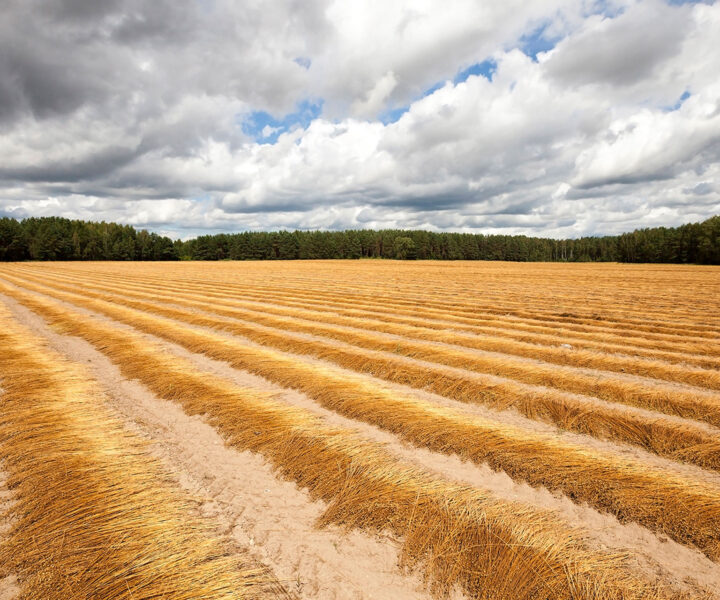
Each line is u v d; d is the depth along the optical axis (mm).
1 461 4730
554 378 8117
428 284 34750
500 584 3000
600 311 18484
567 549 3363
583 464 4672
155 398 7152
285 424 5734
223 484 4434
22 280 35500
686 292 27531
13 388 7133
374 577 3131
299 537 3584
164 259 121250
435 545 3396
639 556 3383
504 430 5617
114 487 4180
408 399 6801
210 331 13750
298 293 26250
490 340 11867
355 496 4051
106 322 14945
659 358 10219
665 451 5227
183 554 3271
